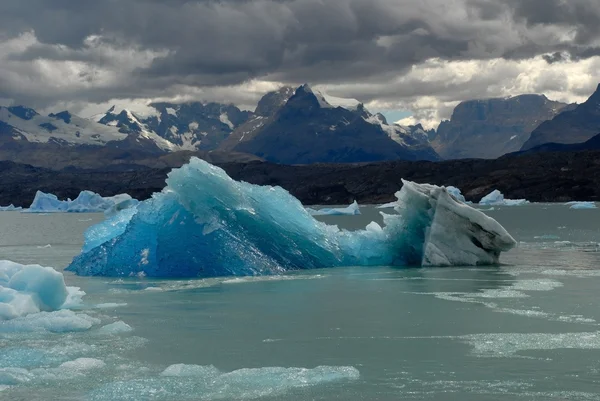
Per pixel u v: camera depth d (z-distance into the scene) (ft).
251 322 60.64
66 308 67.46
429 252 100.53
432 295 73.51
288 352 50.65
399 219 105.70
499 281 83.30
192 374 45.11
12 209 612.70
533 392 41.45
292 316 63.21
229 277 89.15
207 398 40.93
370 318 61.82
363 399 40.68
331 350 51.03
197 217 95.50
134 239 96.94
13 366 47.70
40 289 66.03
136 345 52.70
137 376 45.11
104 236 105.70
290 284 82.79
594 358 47.83
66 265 110.73
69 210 522.06
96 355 49.96
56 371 45.98
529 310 63.98
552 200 611.47
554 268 96.43
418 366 46.73
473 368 46.09
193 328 58.44
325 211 381.81
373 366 46.88
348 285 81.66
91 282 85.92
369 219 330.54
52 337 55.16
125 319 62.23
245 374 44.65
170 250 93.56
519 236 173.06
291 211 104.12
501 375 44.55
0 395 41.63
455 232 101.86
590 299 69.46
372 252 104.01
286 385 42.91
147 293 76.69
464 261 100.94
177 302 70.85
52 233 229.04
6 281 67.67
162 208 97.81
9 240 188.65
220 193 97.71
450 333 55.47
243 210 98.17
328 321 60.80
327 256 101.65
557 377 43.98
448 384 43.04
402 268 98.12
